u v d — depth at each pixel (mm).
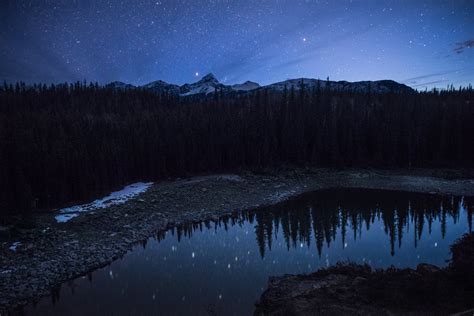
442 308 14195
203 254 30594
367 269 21484
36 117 71375
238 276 24797
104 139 61188
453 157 74812
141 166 65312
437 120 76938
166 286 23281
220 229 39938
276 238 35656
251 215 46469
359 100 106188
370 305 15406
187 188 55938
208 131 75125
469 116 74312
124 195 52438
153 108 111000
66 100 110688
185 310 19359
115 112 103250
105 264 28750
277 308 17828
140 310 19656
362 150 77312
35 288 23766
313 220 43375
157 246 33562
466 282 16250
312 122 83875
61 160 48094
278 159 78438
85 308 20438
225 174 68750
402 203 51062
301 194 58156
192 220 43875
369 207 49188
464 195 54906
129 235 36000
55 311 20312
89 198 49406
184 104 122062
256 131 79438
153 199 49344
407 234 35781
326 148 76062
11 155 46250
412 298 15523
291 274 23578
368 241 33469
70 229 36188
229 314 18594
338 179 66562
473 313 12492
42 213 42375
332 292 17516
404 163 74000
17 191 41219
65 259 28797
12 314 20344
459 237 33750
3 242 31203
